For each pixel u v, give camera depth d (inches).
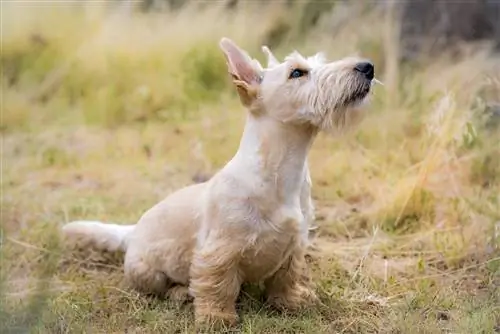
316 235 304.3
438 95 385.4
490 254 269.4
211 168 389.7
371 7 527.2
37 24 565.6
